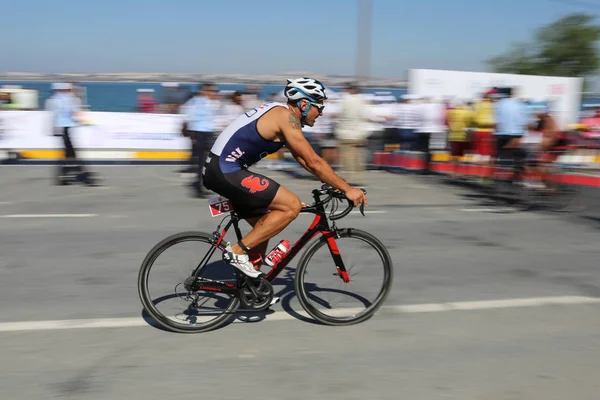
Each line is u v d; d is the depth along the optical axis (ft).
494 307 12.91
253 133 10.59
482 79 46.01
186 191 27.71
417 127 38.24
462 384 9.32
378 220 22.12
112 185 29.09
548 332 11.54
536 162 25.88
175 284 11.32
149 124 39.45
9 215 21.57
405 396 8.90
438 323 11.90
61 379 9.23
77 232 19.11
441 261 16.60
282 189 11.00
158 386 9.07
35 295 13.10
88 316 11.89
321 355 10.28
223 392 8.92
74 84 32.30
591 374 9.77
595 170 37.68
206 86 26.86
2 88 36.91
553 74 92.79
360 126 31.68
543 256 17.38
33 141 36.96
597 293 14.02
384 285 12.11
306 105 10.85
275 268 11.61
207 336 11.02
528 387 9.28
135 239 18.35
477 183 31.94
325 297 12.00
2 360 9.84
